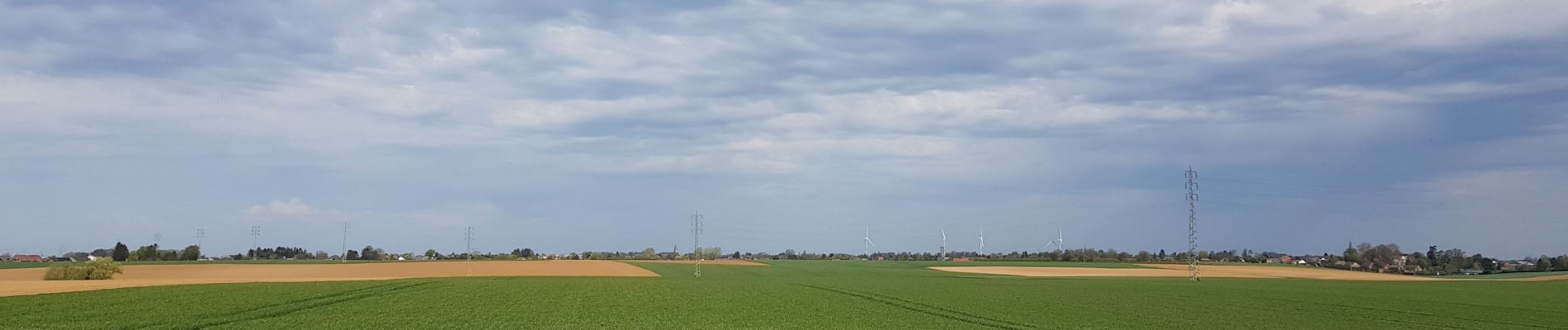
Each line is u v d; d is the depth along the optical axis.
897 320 43.91
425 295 55.78
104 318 38.25
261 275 94.38
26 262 163.88
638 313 46.25
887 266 147.88
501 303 50.84
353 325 37.59
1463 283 92.94
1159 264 160.00
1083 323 43.12
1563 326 44.00
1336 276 113.31
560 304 51.19
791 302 55.56
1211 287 79.19
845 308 51.19
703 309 48.91
